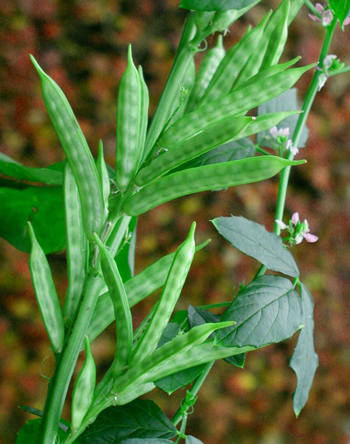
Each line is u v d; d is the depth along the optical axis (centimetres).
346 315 177
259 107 43
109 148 168
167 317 34
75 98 167
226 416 161
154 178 34
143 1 174
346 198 182
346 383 173
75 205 35
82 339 35
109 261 33
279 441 164
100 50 172
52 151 164
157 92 173
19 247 48
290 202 176
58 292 148
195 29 39
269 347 168
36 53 165
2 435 140
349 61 184
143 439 36
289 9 40
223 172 33
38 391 147
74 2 168
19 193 47
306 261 175
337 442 168
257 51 38
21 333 150
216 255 168
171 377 37
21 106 162
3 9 161
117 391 34
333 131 182
